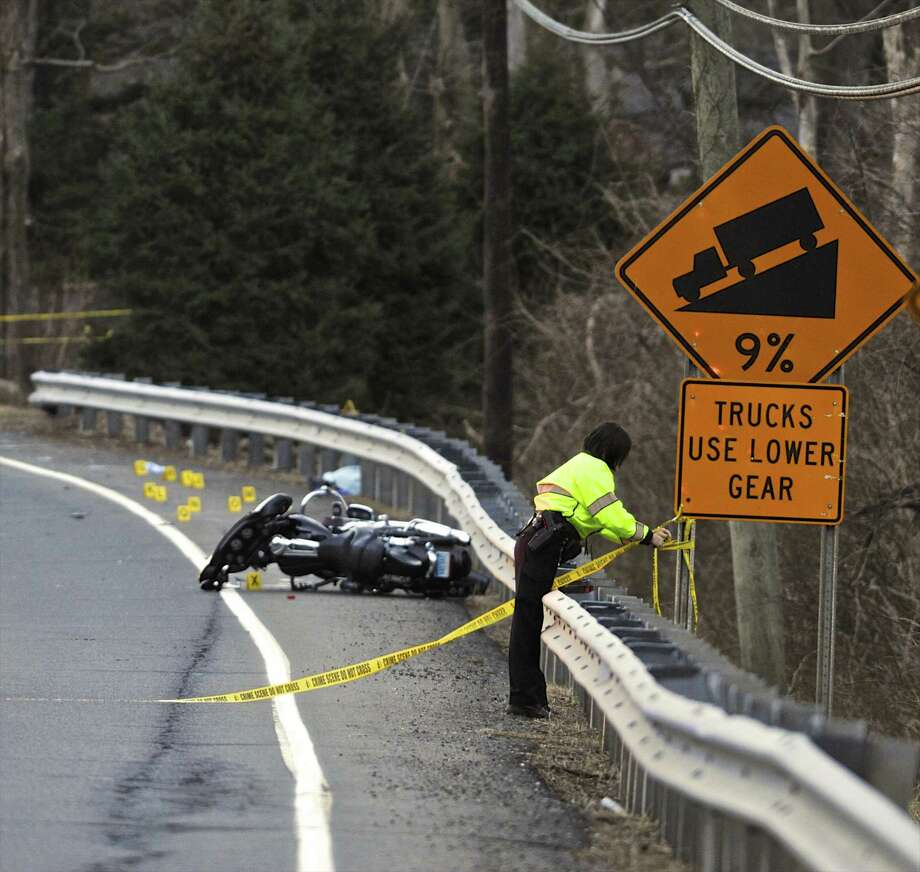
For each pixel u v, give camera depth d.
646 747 27.56
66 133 182.25
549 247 133.25
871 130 89.81
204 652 44.81
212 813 29.25
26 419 109.81
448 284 143.00
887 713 73.12
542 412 131.25
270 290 125.25
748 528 63.22
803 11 115.69
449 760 34.25
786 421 37.09
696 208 37.34
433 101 192.75
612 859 27.66
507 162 96.88
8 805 29.16
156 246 125.25
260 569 56.75
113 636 46.81
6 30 154.00
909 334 77.31
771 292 37.25
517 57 177.25
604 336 120.75
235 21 127.31
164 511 74.62
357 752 34.34
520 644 39.44
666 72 165.75
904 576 76.50
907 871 18.34
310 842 27.69
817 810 20.95
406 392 139.00
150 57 174.62
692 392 37.12
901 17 48.69
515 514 56.97
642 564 105.75
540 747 36.28
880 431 79.19
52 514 72.69
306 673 42.59
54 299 176.75
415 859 27.06
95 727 35.50
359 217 134.00
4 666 42.06
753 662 63.16
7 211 154.88
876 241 37.06
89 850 26.77
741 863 24.73
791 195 37.22
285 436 89.94
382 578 56.12
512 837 28.72
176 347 124.38
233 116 126.19
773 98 149.25
